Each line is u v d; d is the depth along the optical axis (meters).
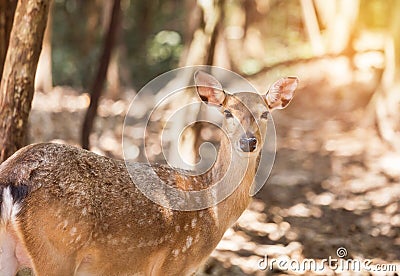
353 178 12.59
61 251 5.14
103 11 20.05
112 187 5.39
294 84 6.18
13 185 4.97
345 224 10.05
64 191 5.11
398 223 10.09
